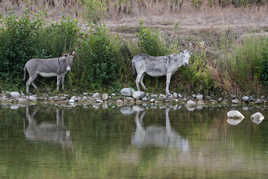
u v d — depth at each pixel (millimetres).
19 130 41500
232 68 63438
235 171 29109
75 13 87188
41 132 40688
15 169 29172
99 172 28656
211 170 29312
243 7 91938
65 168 29438
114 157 32406
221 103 60406
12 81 63812
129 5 91625
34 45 64125
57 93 62375
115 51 64688
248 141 37781
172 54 61156
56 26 68312
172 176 28047
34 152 33625
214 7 92812
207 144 36656
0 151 33844
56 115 49656
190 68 63562
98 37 64250
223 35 74500
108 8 91312
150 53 65000
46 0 92562
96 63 63688
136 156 32688
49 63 60969
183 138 38938
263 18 86438
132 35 74500
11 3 91000
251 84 62406
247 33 75750
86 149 34656
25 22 64688
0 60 62875
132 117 48938
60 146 35625
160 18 86938
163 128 43062
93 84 63219
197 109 55375
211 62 66375
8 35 63344
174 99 61031
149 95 62125
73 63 64062
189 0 94312
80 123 45125
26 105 57156
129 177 27688
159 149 34844
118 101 60188
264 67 62062
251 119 48938
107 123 45219
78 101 60406
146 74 65062
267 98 61375
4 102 58969
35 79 64562
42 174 28109
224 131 41938
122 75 64500
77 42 67562
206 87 62938
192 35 75500
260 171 29109
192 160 31609
